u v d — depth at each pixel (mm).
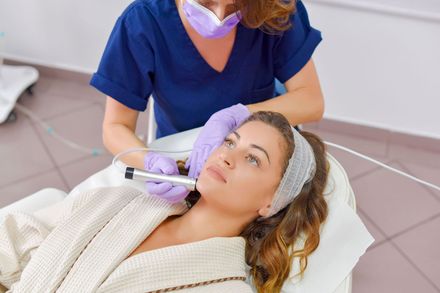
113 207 1157
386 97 2262
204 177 1104
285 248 1155
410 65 2131
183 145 1313
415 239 2053
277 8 1107
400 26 2027
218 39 1235
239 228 1179
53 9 2393
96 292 1024
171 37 1242
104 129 1313
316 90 1361
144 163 1217
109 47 1247
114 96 1269
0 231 1159
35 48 2570
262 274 1172
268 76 1376
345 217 1202
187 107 1356
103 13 2344
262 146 1103
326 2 2023
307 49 1331
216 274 1086
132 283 1036
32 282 1054
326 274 1146
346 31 2094
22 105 2508
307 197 1182
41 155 2289
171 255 1063
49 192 1402
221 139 1169
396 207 2166
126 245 1085
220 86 1328
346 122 2393
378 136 2400
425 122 2299
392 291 1890
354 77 2227
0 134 2361
